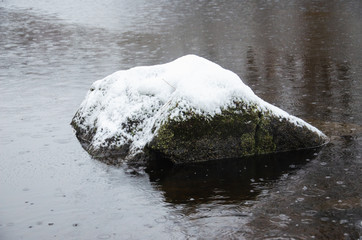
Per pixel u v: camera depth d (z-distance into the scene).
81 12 26.25
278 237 4.72
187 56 7.96
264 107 7.04
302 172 6.32
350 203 5.37
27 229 5.06
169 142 6.70
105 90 8.14
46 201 5.71
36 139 7.88
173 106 6.75
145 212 5.37
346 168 6.35
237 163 6.74
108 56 15.39
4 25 21.97
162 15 24.64
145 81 7.70
